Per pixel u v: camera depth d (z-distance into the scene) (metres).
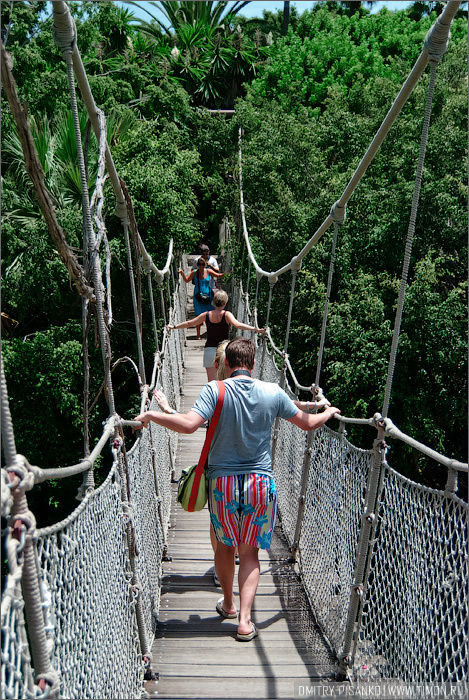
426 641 2.06
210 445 2.92
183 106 16.52
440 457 1.93
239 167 15.14
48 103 12.75
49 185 9.99
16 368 10.95
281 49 21.02
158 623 3.34
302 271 12.48
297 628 3.31
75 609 1.69
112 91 14.64
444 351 10.98
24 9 13.32
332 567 3.19
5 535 1.24
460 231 11.82
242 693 2.74
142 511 3.10
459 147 12.45
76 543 1.69
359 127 14.86
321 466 3.61
